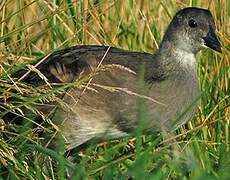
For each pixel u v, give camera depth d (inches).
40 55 536.7
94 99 488.4
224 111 521.3
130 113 489.1
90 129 490.6
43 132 485.7
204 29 505.7
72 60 501.4
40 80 494.0
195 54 511.8
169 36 505.7
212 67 546.3
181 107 495.8
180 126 502.0
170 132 495.5
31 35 539.5
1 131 465.4
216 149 502.0
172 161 440.8
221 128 518.0
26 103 462.3
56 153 432.1
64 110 484.1
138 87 490.9
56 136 485.7
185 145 467.8
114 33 564.4
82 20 546.3
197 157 479.8
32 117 480.7
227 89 532.1
